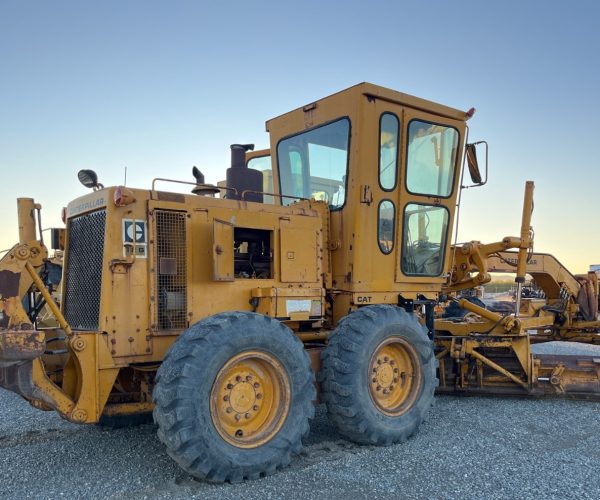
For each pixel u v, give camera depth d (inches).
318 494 150.0
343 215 220.7
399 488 154.1
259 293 194.2
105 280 167.5
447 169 247.6
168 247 179.6
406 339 209.3
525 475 163.6
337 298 223.5
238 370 166.9
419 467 170.6
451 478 161.3
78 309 183.6
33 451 187.5
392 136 226.1
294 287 205.6
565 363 263.6
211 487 154.6
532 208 277.4
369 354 195.0
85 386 159.8
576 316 337.4
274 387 172.7
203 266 185.9
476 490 152.6
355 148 216.2
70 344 158.2
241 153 228.8
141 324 172.9
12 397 276.1
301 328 216.8
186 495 149.1
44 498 147.6
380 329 199.0
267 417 170.9
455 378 272.5
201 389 152.4
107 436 205.2
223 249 184.1
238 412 165.8
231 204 194.5
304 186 244.4
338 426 193.3
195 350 154.1
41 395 153.3
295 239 208.4
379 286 223.3
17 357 148.6
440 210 247.4
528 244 275.1
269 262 207.6
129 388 191.9
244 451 160.4
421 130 236.1
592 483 157.8
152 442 197.2
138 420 219.9
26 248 159.8
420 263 240.5
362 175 215.5
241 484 156.9
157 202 178.2
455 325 296.0
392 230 228.2
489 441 198.1
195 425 150.3
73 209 192.5
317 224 216.4
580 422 225.5
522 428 215.9
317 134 236.7
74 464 174.1
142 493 150.6
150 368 176.4
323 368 195.6
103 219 173.8
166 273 177.2
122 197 167.5
